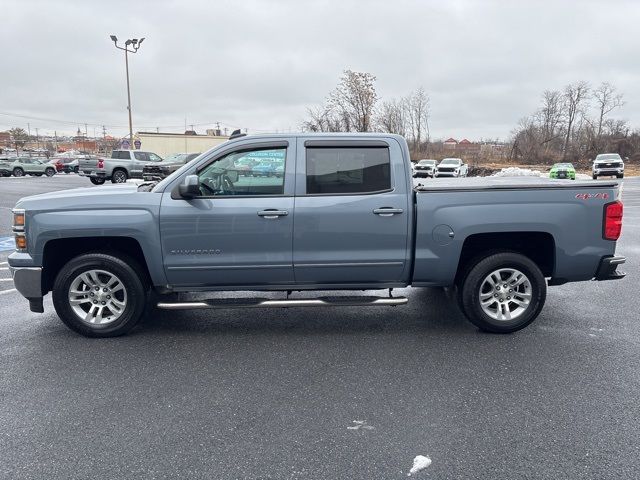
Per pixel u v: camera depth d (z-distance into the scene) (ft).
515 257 15.44
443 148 199.21
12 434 10.12
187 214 14.85
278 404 11.36
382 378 12.69
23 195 65.82
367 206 15.12
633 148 182.80
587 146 187.62
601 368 13.25
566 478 8.74
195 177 14.39
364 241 15.28
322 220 15.06
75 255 15.97
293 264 15.26
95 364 13.58
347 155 15.24
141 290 15.44
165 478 8.77
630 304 19.19
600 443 9.78
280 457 9.36
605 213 15.40
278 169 15.20
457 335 15.81
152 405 11.32
